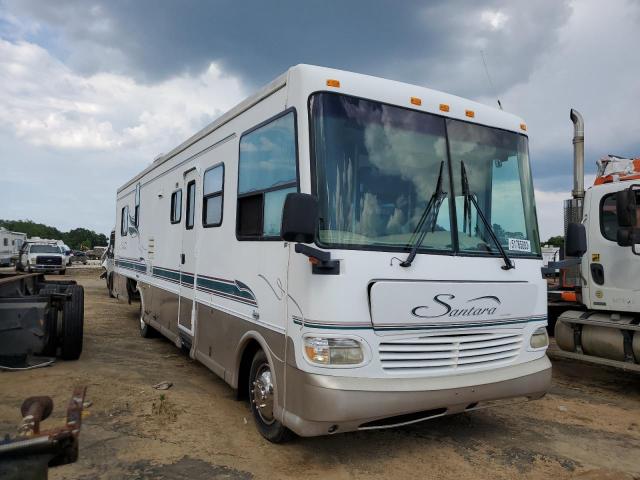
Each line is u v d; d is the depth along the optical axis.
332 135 3.94
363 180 3.98
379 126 4.14
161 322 7.73
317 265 3.70
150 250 8.54
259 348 4.74
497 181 4.67
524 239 4.73
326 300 3.69
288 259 4.06
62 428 2.19
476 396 4.07
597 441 4.75
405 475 3.96
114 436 4.58
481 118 4.69
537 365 4.53
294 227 3.48
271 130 4.50
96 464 4.04
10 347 6.57
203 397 5.71
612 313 6.57
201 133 6.31
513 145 4.86
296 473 3.96
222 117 5.67
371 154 4.06
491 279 4.34
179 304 6.81
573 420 5.31
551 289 7.72
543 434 4.89
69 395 5.67
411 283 3.85
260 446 4.42
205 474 3.91
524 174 4.90
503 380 4.21
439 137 4.40
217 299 5.48
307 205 3.52
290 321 3.97
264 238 4.47
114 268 12.28
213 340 5.55
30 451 2.12
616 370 7.59
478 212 4.43
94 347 8.22
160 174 8.09
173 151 7.41
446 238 4.21
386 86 4.26
